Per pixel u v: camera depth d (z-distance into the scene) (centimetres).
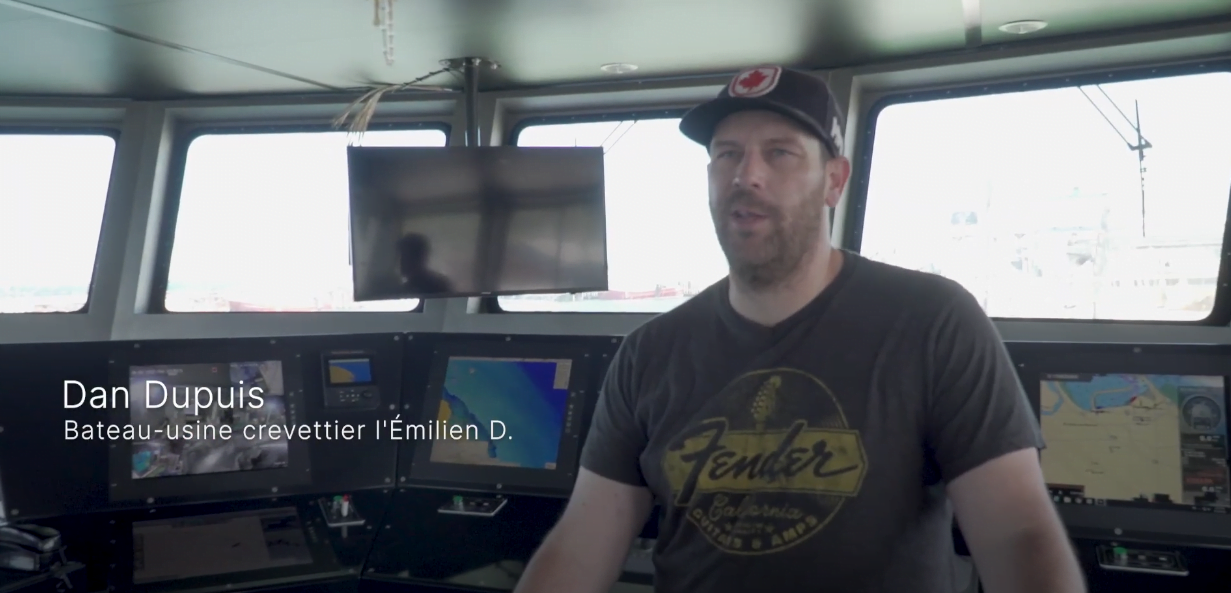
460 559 241
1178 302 297
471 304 366
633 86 357
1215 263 292
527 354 279
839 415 140
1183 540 212
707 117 152
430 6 274
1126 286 304
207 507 257
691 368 153
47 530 231
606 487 161
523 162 330
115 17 286
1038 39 302
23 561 228
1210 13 276
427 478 272
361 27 296
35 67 345
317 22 291
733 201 146
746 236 144
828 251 153
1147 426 223
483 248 327
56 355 256
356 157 314
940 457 138
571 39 307
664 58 328
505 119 379
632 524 161
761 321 151
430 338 290
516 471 267
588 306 365
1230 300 289
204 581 234
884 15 279
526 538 246
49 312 390
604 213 337
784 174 145
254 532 251
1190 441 219
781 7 274
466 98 339
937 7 271
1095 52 296
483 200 327
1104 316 307
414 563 241
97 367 259
